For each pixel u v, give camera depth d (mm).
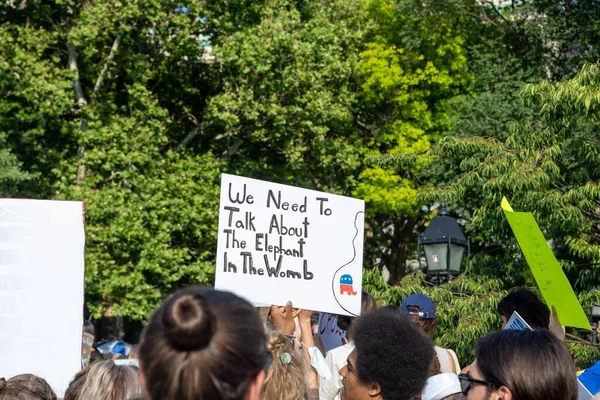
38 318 5785
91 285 19844
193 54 22688
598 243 10617
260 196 5953
